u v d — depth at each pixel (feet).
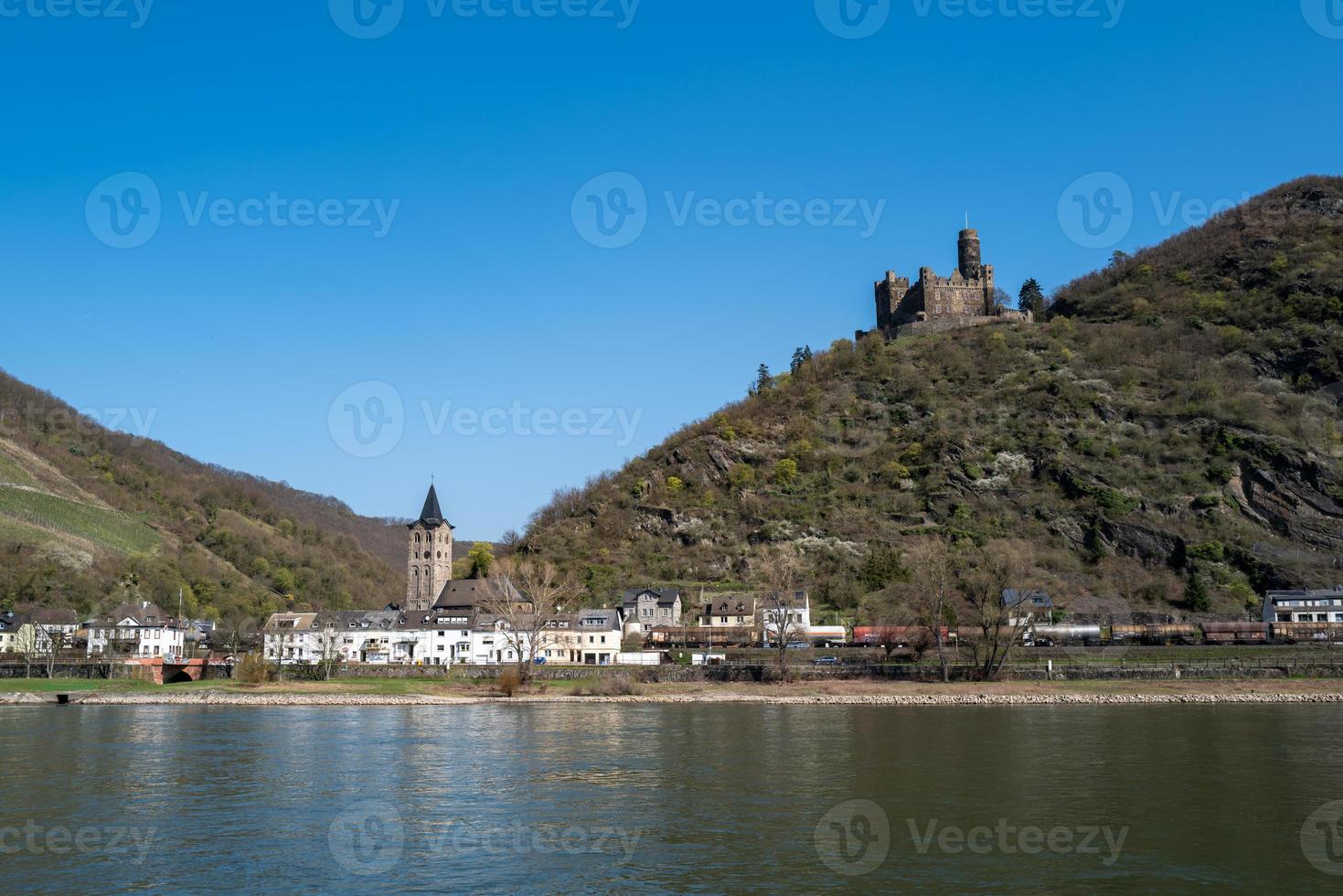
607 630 638.94
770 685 507.71
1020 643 560.20
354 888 160.97
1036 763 267.59
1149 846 184.24
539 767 265.75
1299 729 338.54
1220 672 498.28
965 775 250.78
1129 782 240.94
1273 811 209.46
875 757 280.10
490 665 560.61
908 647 560.61
